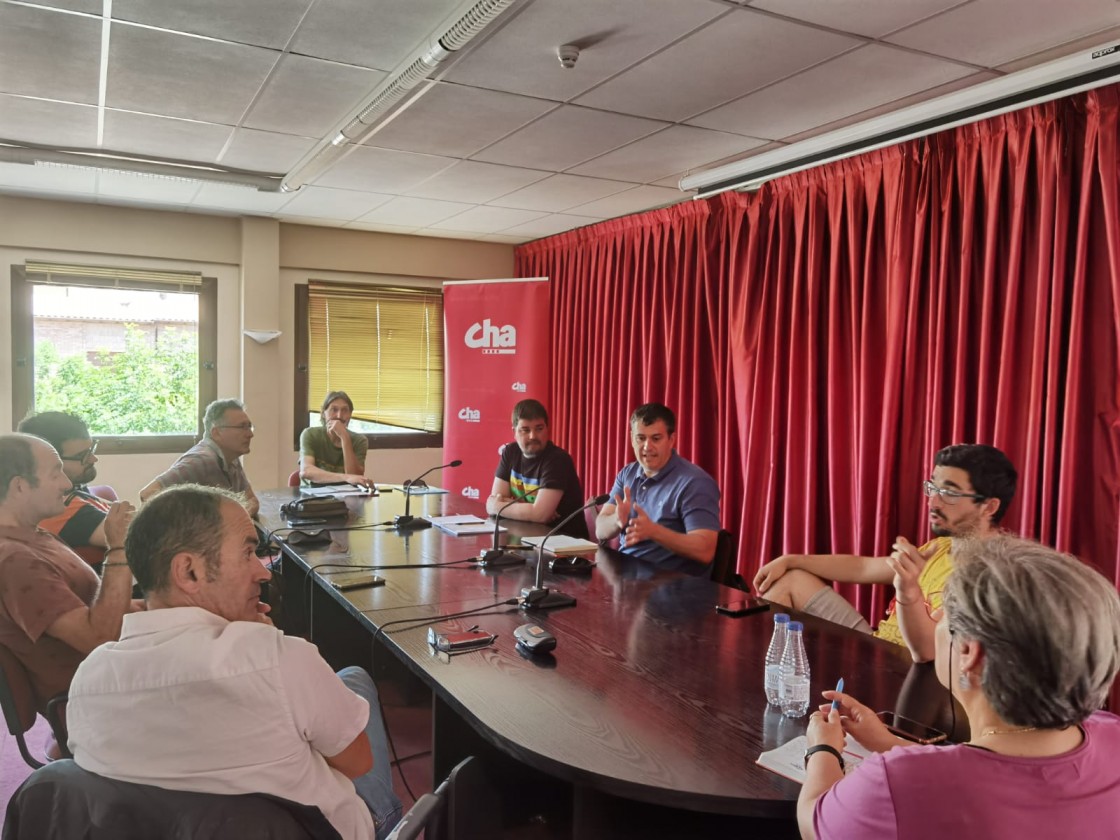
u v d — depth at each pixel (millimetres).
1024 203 3029
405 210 5246
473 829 1514
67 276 5066
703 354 4727
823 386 3996
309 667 1203
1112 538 2826
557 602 2152
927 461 3408
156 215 5270
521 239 6305
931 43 2605
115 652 1124
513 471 3668
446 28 2438
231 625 1159
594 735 1381
